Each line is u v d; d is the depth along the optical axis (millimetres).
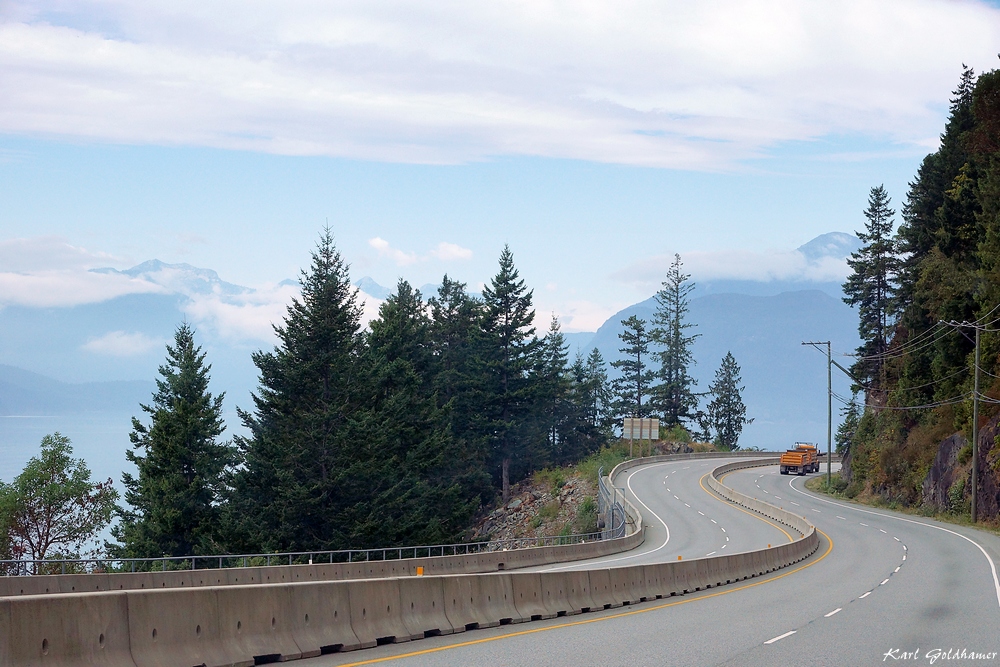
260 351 69625
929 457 72438
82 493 70438
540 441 110625
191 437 69312
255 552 60969
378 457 73250
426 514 79125
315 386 68000
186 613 10852
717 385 182750
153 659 10219
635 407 158750
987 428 61250
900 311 105938
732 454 135625
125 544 66625
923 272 85438
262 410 69125
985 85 70375
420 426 85250
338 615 13531
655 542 55781
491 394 100562
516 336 104188
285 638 12328
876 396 109250
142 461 68875
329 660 12312
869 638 16641
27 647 8875
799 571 36156
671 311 159750
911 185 106125
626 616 20094
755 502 73312
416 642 14617
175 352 76062
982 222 76875
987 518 59250
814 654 14570
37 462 70188
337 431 64625
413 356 98438
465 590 17062
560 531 79938
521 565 43312
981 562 37969
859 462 88062
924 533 54688
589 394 139875
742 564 33438
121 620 9977
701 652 14398
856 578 31891
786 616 20219
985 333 66500
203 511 67250
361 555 64938
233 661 11250
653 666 12844
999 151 72625
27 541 69938
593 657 13484
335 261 70625
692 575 28516
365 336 83250
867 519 66312
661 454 125125
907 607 22375
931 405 75938
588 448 132375
